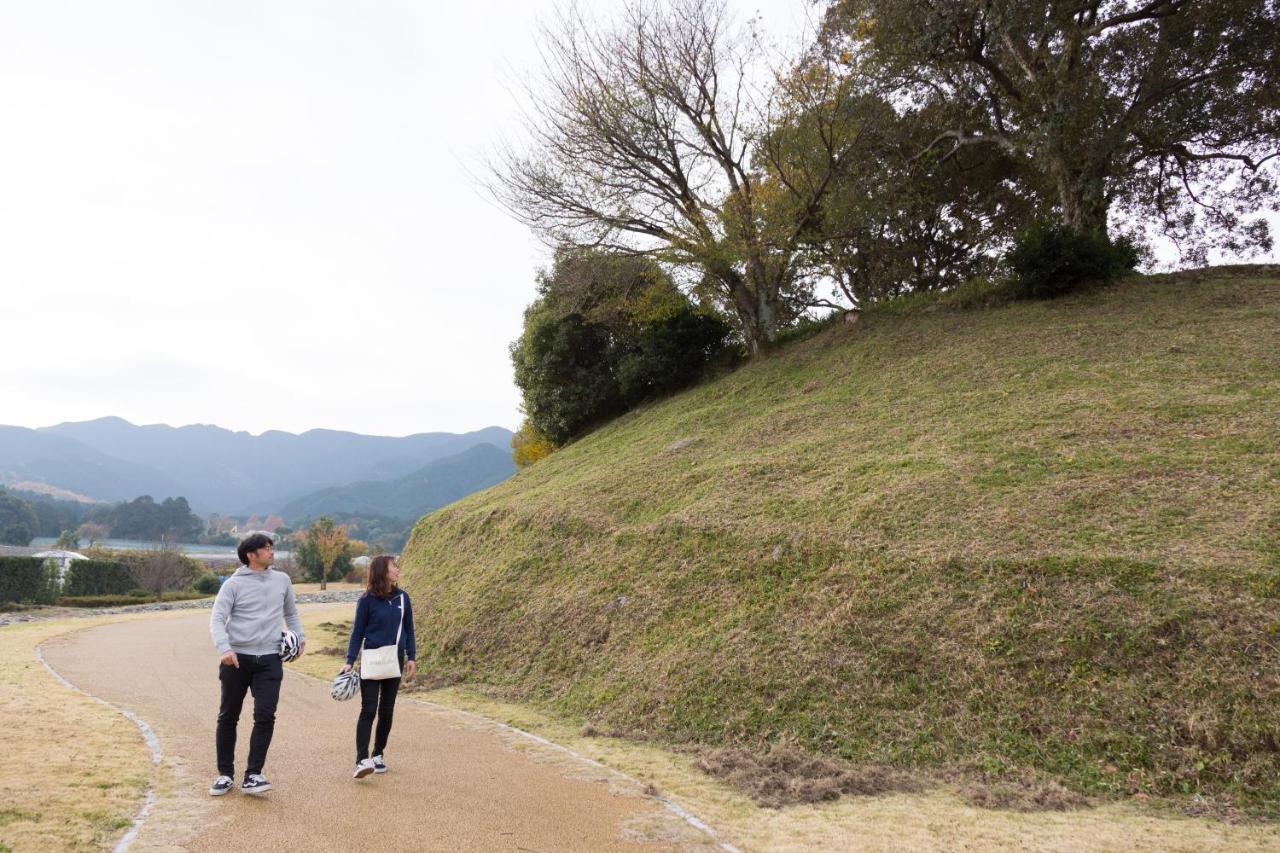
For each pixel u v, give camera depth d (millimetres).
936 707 7152
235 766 6094
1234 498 8570
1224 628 6727
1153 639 6879
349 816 4980
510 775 6246
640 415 23516
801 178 21969
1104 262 18219
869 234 23531
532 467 24141
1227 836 4961
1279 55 17703
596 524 13773
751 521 11406
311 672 11984
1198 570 7359
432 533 21156
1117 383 13055
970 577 8383
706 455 15844
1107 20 19078
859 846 4789
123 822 4582
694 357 23984
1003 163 23672
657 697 8578
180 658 13062
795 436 15258
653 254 22109
